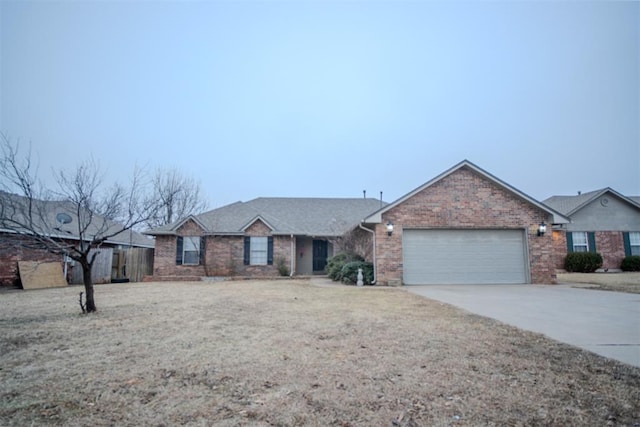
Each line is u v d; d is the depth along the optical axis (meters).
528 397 3.09
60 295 10.65
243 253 18.22
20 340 5.02
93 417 2.77
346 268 14.12
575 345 4.70
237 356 4.24
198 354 4.33
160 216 27.56
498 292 10.73
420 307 7.79
